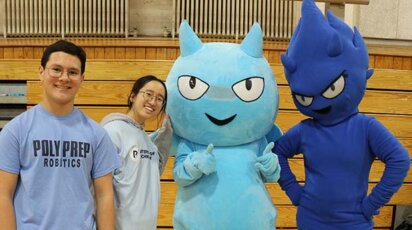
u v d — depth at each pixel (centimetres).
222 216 210
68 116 162
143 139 202
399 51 421
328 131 215
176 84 221
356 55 211
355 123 214
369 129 211
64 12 632
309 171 220
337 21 218
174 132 229
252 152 223
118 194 192
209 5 647
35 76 390
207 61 217
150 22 649
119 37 627
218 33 652
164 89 205
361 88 212
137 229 191
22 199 154
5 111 400
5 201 152
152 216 196
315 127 219
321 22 208
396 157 207
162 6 646
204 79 213
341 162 211
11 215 152
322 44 206
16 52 391
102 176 167
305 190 221
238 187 212
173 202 380
